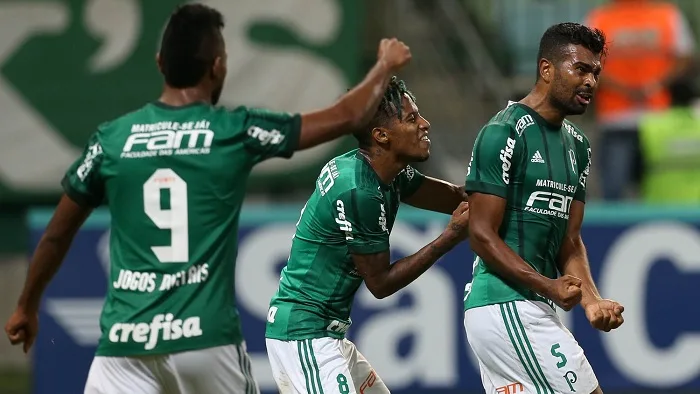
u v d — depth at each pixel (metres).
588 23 36.66
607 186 31.69
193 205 14.55
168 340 14.49
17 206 34.66
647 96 35.06
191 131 14.66
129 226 14.71
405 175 16.95
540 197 15.72
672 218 26.97
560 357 15.75
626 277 26.97
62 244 15.58
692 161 31.36
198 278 14.55
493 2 43.22
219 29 15.23
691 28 42.34
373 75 14.60
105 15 34.00
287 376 16.25
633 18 35.38
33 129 34.09
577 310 26.94
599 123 35.00
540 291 14.84
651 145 31.47
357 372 17.20
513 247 15.74
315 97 33.91
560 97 15.61
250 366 15.09
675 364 26.80
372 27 39.88
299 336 16.08
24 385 32.88
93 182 15.07
